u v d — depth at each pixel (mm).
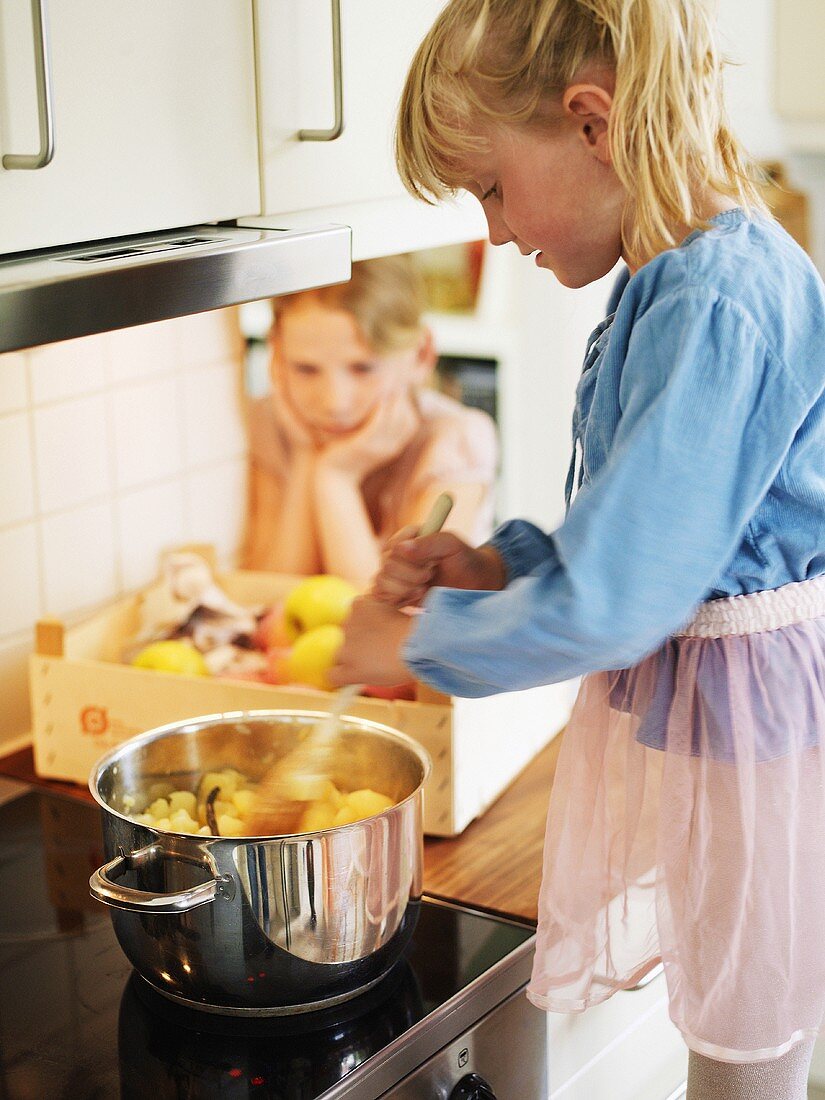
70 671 1318
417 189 947
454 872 1163
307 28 962
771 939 927
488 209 919
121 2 820
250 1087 870
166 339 1553
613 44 805
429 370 1709
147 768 1096
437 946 1040
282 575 1706
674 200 825
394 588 974
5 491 1382
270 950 891
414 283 1661
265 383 1685
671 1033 1248
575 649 778
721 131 896
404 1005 952
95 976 1021
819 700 918
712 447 765
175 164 880
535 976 996
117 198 844
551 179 858
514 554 997
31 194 788
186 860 884
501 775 1312
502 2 827
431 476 1688
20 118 771
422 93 867
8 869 1195
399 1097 918
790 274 816
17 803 1319
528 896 1118
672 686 929
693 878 928
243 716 1130
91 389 1463
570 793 996
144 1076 889
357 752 1103
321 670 1331
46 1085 884
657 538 757
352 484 1695
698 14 840
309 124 984
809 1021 962
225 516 1694
